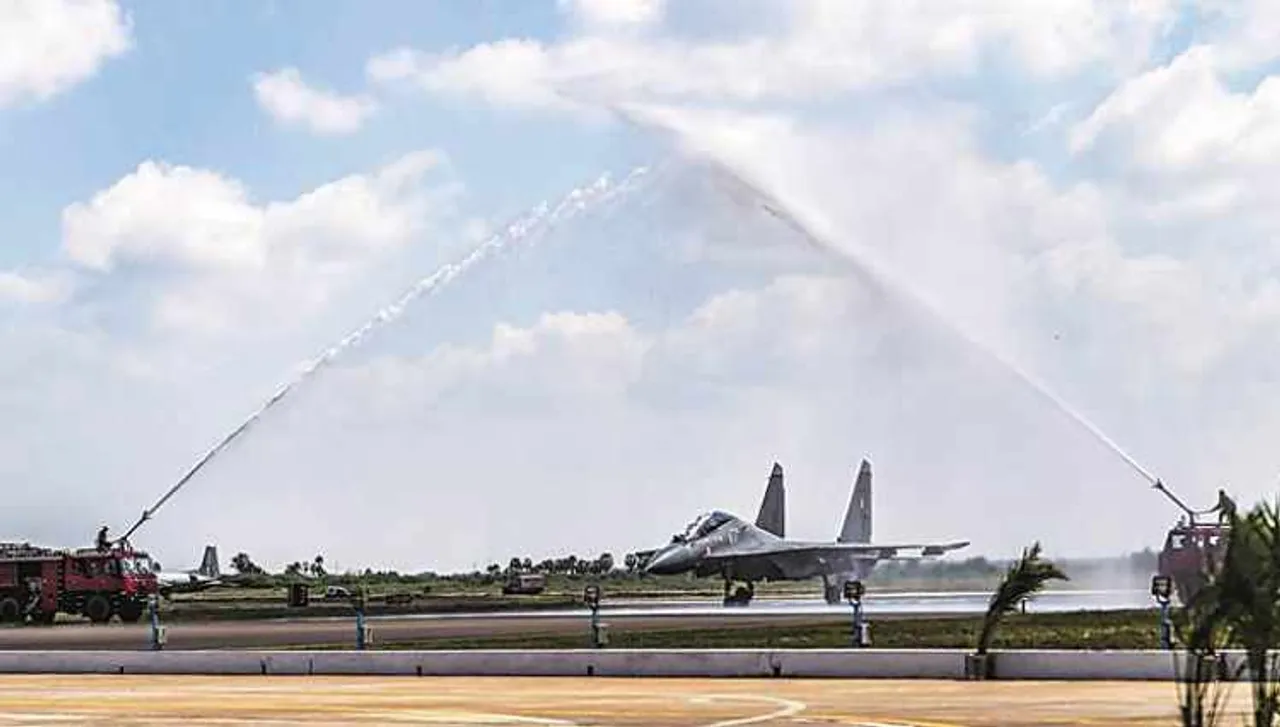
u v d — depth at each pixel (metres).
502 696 89.12
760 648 115.88
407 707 83.12
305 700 88.62
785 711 77.81
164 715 81.06
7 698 92.44
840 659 98.50
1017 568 97.69
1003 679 94.88
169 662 114.75
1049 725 70.06
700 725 72.00
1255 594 44.78
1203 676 45.88
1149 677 92.31
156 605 129.12
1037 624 151.00
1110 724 70.19
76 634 179.50
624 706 81.81
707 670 101.38
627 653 103.25
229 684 102.56
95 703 88.56
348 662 110.25
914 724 71.25
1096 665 93.44
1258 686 44.88
